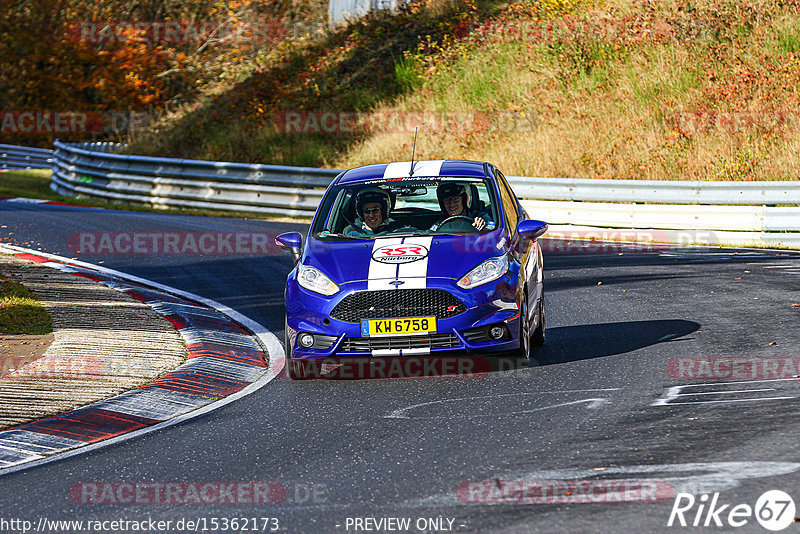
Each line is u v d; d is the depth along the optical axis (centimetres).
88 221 6062
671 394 2106
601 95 7519
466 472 1658
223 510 1546
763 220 4725
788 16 7700
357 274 2409
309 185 6462
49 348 2795
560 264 4328
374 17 10575
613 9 8756
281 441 1952
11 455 1950
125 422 2173
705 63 7444
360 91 8975
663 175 6141
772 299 3195
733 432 1781
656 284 3650
